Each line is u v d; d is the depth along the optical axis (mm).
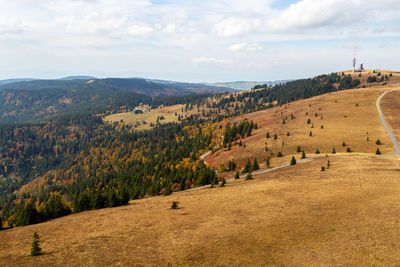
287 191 52688
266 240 29828
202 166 123000
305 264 24281
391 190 45438
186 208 49812
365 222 31938
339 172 66000
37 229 45344
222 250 28531
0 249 35344
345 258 24672
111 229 40062
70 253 31234
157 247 31062
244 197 52344
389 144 114125
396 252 24875
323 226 31969
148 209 53312
